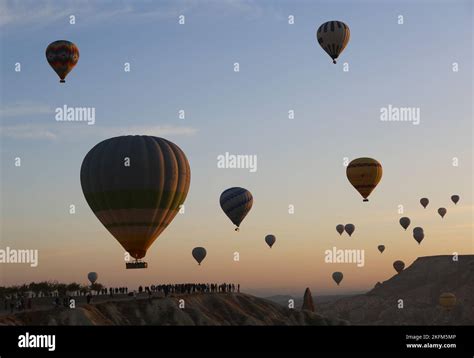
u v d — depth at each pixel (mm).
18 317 98312
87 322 102062
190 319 118188
